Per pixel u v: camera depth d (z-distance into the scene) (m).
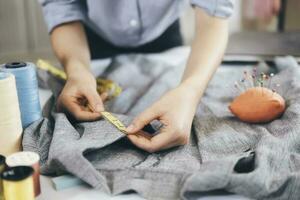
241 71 0.93
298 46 1.12
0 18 1.32
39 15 1.34
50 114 0.72
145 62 0.98
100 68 0.97
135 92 0.82
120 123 0.64
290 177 0.51
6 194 0.48
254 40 1.20
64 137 0.59
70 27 0.92
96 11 0.94
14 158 0.53
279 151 0.57
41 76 0.88
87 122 0.67
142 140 0.60
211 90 0.84
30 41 1.37
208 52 0.76
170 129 0.60
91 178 0.53
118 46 1.10
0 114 0.58
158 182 0.52
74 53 0.87
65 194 0.54
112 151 0.60
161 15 1.00
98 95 0.71
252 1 2.24
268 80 0.80
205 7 0.80
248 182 0.50
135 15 0.98
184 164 0.56
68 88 0.73
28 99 0.65
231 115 0.73
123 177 0.54
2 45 1.34
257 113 0.67
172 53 1.09
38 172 0.53
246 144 0.61
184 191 0.50
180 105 0.64
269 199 0.51
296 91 0.73
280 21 2.19
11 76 0.59
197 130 0.65
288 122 0.64
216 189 0.53
